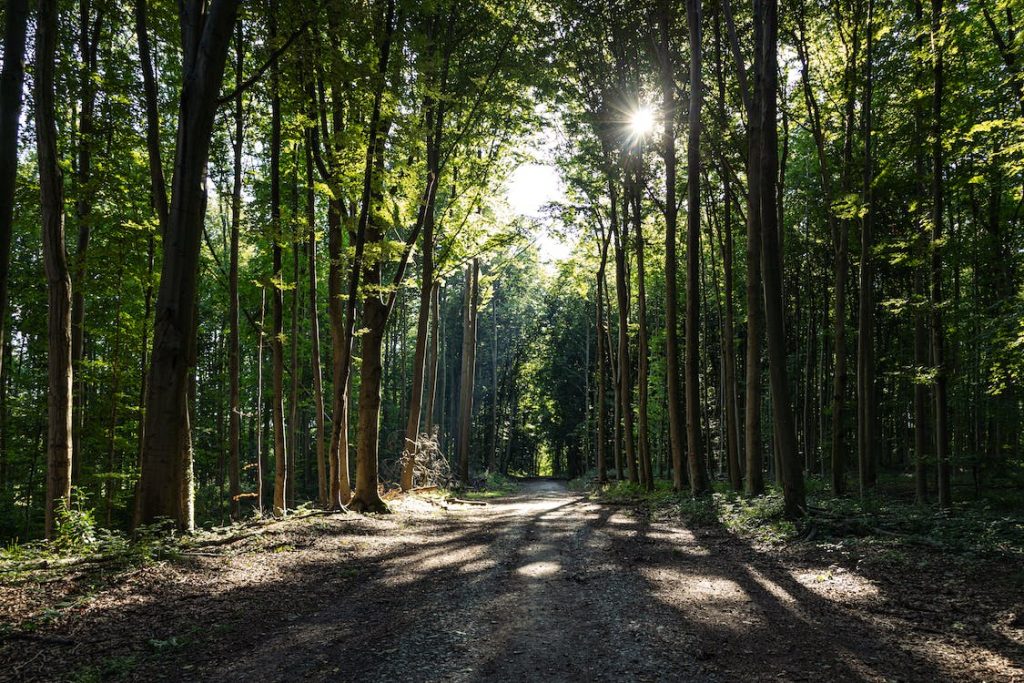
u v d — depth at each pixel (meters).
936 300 14.69
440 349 50.09
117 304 18.45
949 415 23.36
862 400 16.59
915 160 16.55
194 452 26.30
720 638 5.82
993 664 5.10
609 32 21.31
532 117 21.50
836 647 5.55
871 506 12.55
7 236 7.64
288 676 4.97
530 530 13.83
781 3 16.98
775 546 10.61
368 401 17.25
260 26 12.23
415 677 4.91
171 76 17.14
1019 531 9.61
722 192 23.64
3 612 6.34
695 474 18.16
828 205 18.42
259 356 16.56
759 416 16.22
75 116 15.65
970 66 15.28
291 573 8.98
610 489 27.22
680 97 20.28
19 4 7.73
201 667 5.20
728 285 21.42
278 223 13.36
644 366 24.16
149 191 17.05
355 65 12.39
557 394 60.50
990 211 17.70
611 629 6.12
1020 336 12.31
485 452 64.38
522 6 20.00
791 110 20.67
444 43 17.64
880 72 17.03
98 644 5.73
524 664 5.18
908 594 7.20
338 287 17.38
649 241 27.31
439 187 21.39
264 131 15.93
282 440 14.82
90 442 20.56
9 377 24.53
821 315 32.88
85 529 10.08
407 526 14.59
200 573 8.47
